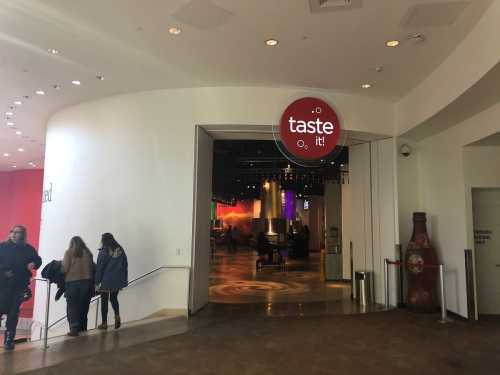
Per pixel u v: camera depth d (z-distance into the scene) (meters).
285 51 5.73
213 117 7.09
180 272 6.86
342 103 7.34
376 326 6.07
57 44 5.67
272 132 7.52
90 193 7.65
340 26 5.03
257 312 7.04
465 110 6.05
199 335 5.54
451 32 5.07
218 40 5.45
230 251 23.16
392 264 7.55
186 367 4.29
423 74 6.39
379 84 6.84
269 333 5.65
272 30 5.16
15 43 5.67
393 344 5.13
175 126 7.19
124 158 7.41
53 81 7.01
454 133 6.92
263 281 11.22
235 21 4.97
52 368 4.24
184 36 5.36
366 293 7.84
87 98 7.84
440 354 4.73
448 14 4.67
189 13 4.81
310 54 5.81
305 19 4.89
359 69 6.27
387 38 5.29
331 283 10.84
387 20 4.86
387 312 7.07
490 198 6.96
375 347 5.00
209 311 7.10
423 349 4.93
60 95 7.71
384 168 7.93
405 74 6.40
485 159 6.67
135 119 7.41
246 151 12.23
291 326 6.06
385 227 7.84
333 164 11.90
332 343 5.17
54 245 8.12
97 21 5.04
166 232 7.02
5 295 4.88
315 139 6.95
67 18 4.98
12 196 16.59
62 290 5.89
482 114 6.12
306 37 5.32
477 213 6.96
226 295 8.85
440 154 7.34
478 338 5.42
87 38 5.47
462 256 6.66
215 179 13.87
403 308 7.41
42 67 6.46
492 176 6.65
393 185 7.73
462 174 6.70
